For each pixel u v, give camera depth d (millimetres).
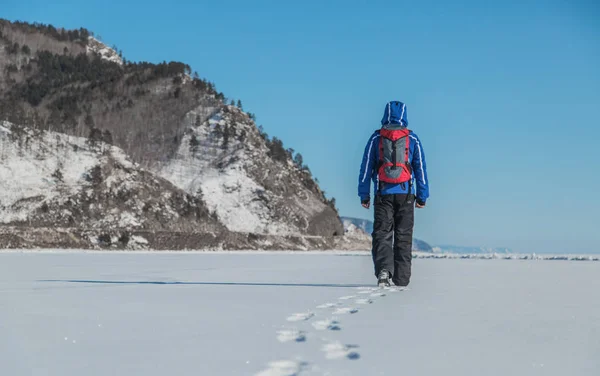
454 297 4660
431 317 3449
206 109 101312
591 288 5699
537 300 4445
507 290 5406
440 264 13211
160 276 7574
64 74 119875
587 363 2252
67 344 2561
